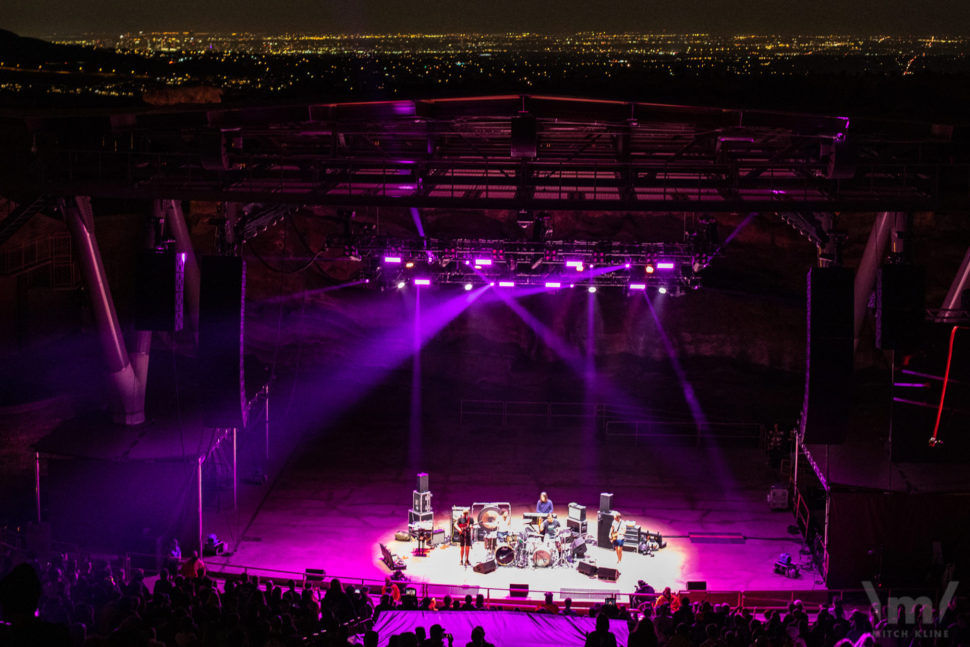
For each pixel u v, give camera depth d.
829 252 29.25
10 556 22.95
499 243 32.84
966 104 27.59
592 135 30.03
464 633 17.45
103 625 15.41
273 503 33.84
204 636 13.80
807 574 28.66
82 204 30.33
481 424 43.66
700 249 32.53
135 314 28.12
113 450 30.52
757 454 39.81
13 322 38.28
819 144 27.16
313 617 17.47
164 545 28.33
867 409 40.06
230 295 28.27
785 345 43.41
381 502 34.16
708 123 26.84
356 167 29.31
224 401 28.70
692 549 30.38
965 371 27.67
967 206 26.59
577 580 27.91
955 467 29.80
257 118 27.25
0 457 35.06
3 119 37.97
